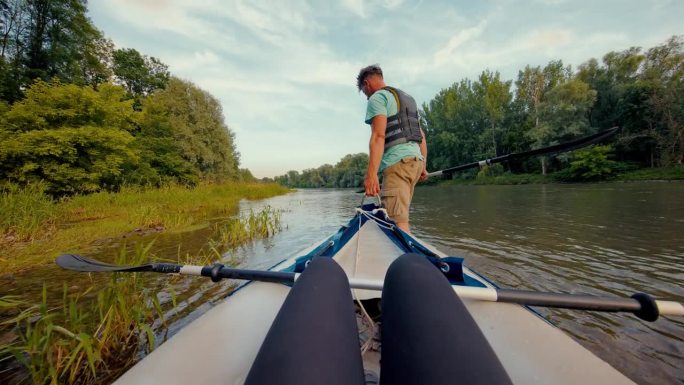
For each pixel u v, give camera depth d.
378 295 1.23
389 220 2.30
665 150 21.89
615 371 0.71
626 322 1.85
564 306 0.96
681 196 8.45
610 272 2.76
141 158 17.39
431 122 44.59
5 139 10.84
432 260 1.42
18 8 17.36
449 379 0.50
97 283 2.90
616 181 19.78
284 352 0.55
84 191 12.52
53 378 1.35
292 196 22.11
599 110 27.34
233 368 0.78
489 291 1.00
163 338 1.84
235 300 1.17
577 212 6.47
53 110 11.76
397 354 0.59
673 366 1.45
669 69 23.89
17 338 1.90
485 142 35.84
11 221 5.37
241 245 4.54
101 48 26.91
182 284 2.75
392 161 2.62
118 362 1.62
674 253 3.23
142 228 6.05
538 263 3.10
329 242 1.96
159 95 22.94
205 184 20.06
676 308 0.87
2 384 1.49
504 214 6.79
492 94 36.97
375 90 2.82
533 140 29.91
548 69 35.75
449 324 0.61
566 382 0.70
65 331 1.46
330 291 0.76
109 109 13.55
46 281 2.96
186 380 0.74
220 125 25.58
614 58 28.38
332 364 0.54
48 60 17.98
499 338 0.89
